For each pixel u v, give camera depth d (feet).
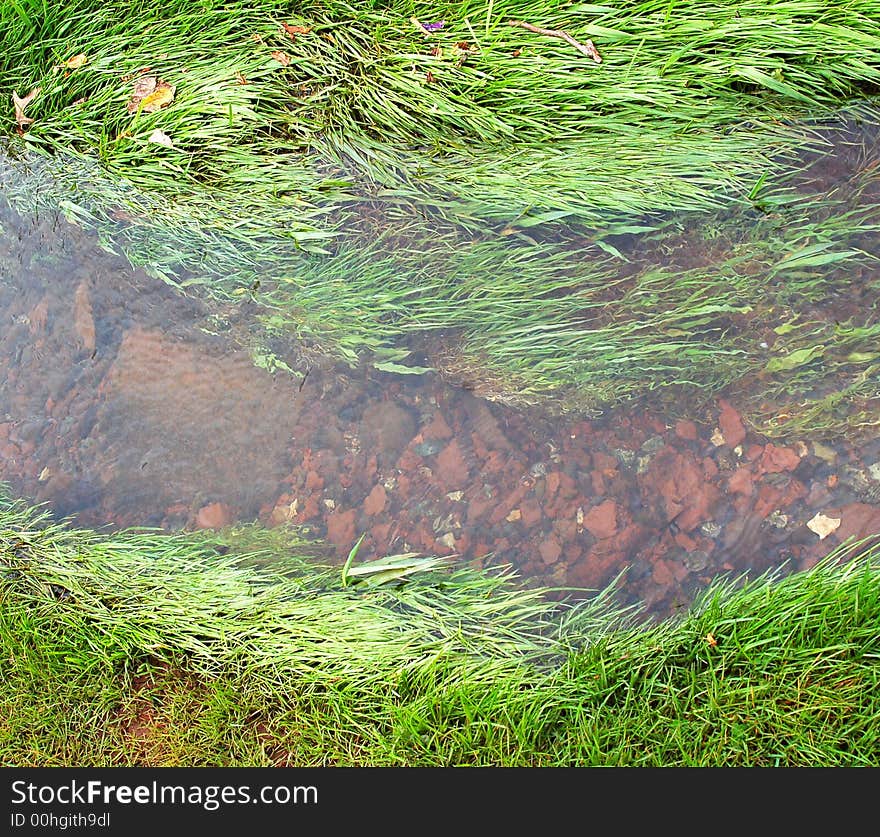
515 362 8.18
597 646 6.91
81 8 9.27
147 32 9.21
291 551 7.97
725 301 8.07
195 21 9.16
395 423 8.33
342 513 8.11
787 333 7.96
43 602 7.71
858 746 6.30
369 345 8.40
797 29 8.23
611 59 8.57
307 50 9.09
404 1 8.92
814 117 8.57
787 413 7.75
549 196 8.41
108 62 9.22
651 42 8.50
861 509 7.35
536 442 8.09
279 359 8.57
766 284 8.11
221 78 9.03
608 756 6.55
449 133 8.86
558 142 8.64
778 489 7.57
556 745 6.70
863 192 8.31
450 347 8.41
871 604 6.55
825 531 7.34
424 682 6.99
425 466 8.16
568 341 8.13
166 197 9.04
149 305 8.91
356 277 8.56
